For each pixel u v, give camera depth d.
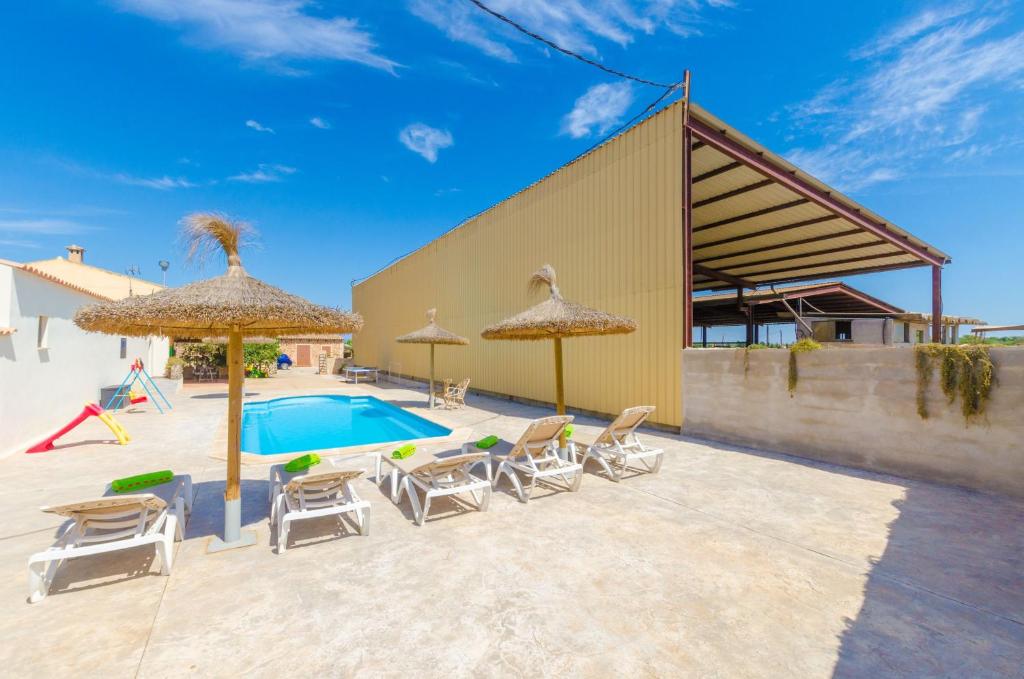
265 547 3.57
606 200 9.73
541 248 11.91
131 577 3.08
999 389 4.61
